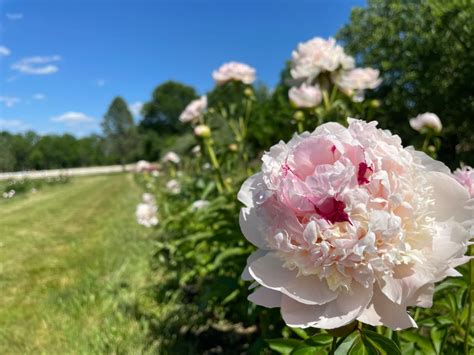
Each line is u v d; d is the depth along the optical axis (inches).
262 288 32.2
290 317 29.6
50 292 158.2
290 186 29.7
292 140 35.3
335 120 90.4
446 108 288.7
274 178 31.4
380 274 29.0
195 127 126.3
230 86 128.9
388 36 401.7
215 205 96.8
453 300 51.5
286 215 29.9
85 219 380.5
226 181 119.2
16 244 278.8
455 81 277.6
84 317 125.6
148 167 361.4
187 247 119.9
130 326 113.8
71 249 241.6
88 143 2407.7
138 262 181.3
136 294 140.5
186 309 122.0
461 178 41.6
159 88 2265.0
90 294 142.6
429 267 28.6
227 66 124.0
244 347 100.8
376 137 32.0
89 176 1568.7
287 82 101.0
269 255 31.8
